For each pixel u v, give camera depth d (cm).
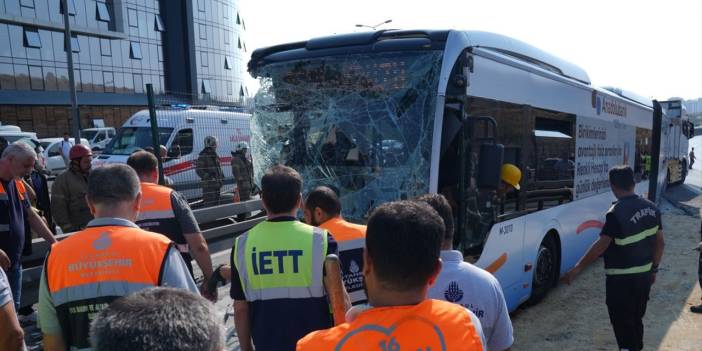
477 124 433
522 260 533
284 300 245
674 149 1848
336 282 227
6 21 3038
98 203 227
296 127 496
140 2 3944
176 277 221
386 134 445
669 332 522
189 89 4388
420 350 135
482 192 447
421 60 430
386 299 145
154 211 337
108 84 3706
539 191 567
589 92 710
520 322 557
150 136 1132
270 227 254
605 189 796
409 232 143
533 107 543
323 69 478
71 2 3400
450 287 223
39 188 677
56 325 218
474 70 434
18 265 435
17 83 3120
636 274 408
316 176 481
